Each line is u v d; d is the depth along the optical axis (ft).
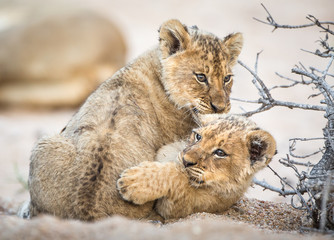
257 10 162.09
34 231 22.25
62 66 87.30
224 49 36.73
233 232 22.31
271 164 60.54
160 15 159.43
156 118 33.86
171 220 29.76
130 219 29.14
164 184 28.99
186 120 35.17
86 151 29.07
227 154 30.32
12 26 88.94
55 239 21.72
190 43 35.58
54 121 81.71
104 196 28.35
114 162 29.22
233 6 164.76
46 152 29.68
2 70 86.69
